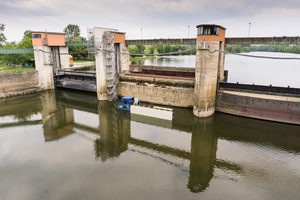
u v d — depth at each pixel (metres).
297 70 107.94
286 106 38.22
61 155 30.88
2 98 61.62
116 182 24.73
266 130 37.56
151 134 38.19
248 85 43.59
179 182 24.78
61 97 63.53
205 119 42.34
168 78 51.50
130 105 50.41
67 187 23.98
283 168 27.39
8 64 86.50
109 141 35.59
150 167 27.84
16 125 42.59
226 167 27.75
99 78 55.41
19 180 25.33
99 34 52.59
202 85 40.78
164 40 53.84
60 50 72.88
